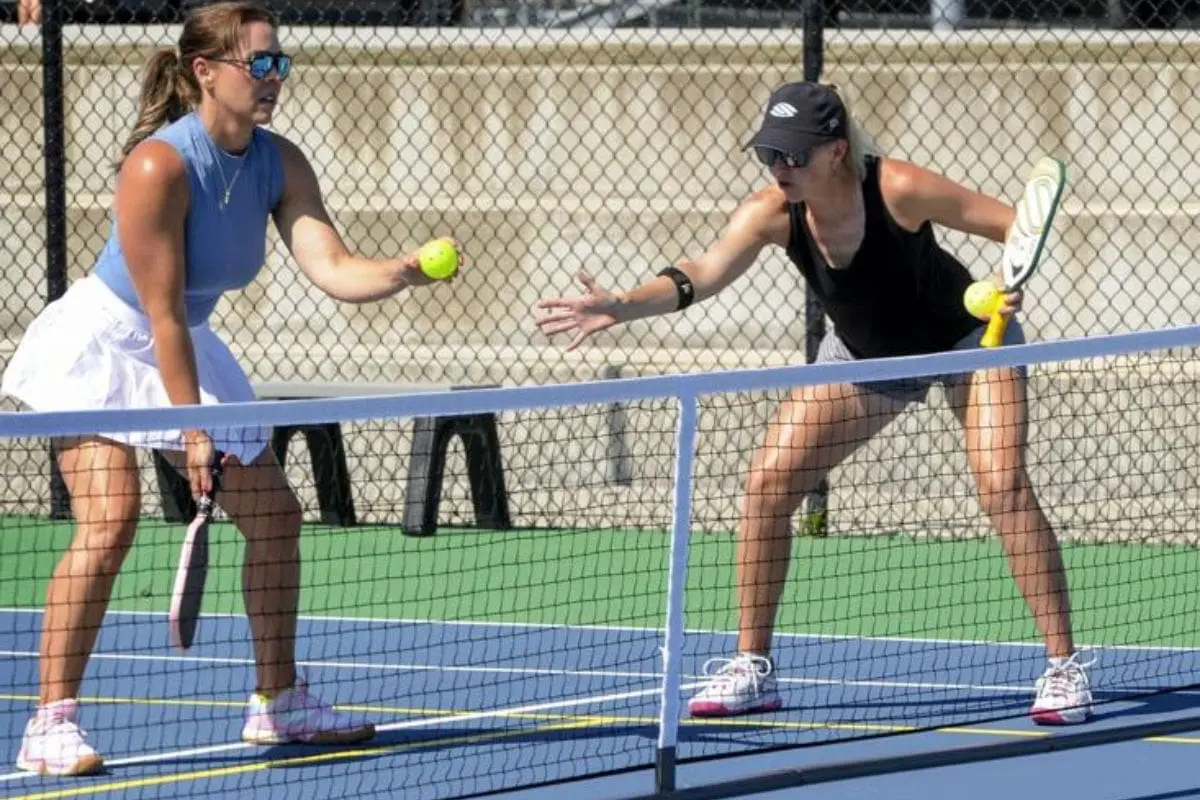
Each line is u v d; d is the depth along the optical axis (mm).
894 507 27750
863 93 32594
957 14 34531
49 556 25656
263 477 16766
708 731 17844
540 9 35594
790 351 31188
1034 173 16969
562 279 32438
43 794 15703
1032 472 27969
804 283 31500
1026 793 15906
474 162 33656
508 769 16438
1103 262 31266
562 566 25734
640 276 32250
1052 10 34594
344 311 32750
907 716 18359
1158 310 31141
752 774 16094
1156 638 21594
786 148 16781
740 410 29031
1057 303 31500
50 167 28031
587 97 33281
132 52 33750
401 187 33781
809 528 27125
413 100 33656
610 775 15445
